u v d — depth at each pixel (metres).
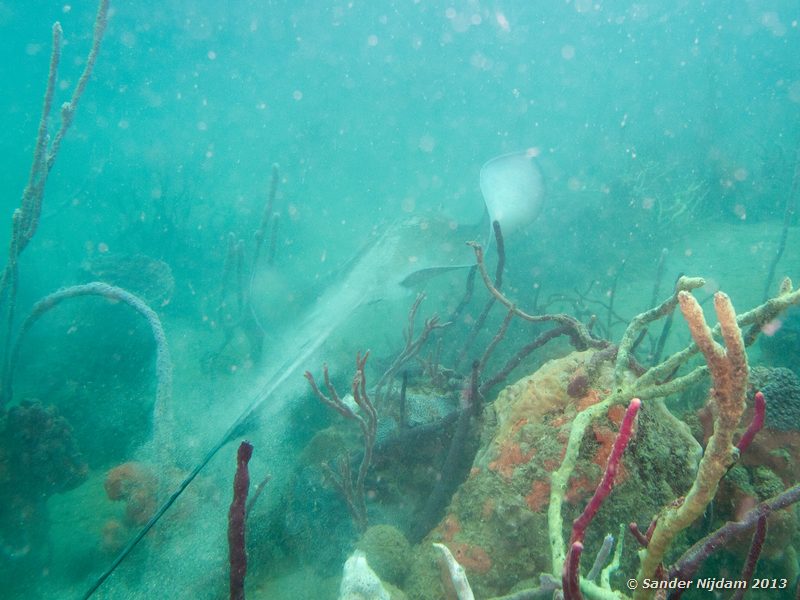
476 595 2.71
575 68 48.28
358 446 4.73
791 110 26.06
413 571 3.04
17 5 59.31
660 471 2.66
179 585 3.61
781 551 2.75
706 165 15.87
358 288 6.63
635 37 59.78
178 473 4.39
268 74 52.19
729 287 9.78
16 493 4.82
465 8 56.56
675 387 2.21
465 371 6.00
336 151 25.16
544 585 2.26
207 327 8.84
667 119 25.67
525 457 2.85
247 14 60.84
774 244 11.39
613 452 1.38
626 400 2.31
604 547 2.16
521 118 28.92
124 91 48.47
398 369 5.15
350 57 55.28
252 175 22.28
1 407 5.50
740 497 2.82
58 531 4.67
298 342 6.07
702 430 3.15
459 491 3.20
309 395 5.47
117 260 9.29
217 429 5.15
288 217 15.92
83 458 5.46
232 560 1.41
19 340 5.57
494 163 7.32
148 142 29.06
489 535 2.80
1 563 4.28
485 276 3.77
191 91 47.47
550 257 10.97
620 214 11.98
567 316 3.67
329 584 3.62
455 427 4.03
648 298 9.98
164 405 4.62
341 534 3.96
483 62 49.44
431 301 9.91
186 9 59.44
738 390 1.19
